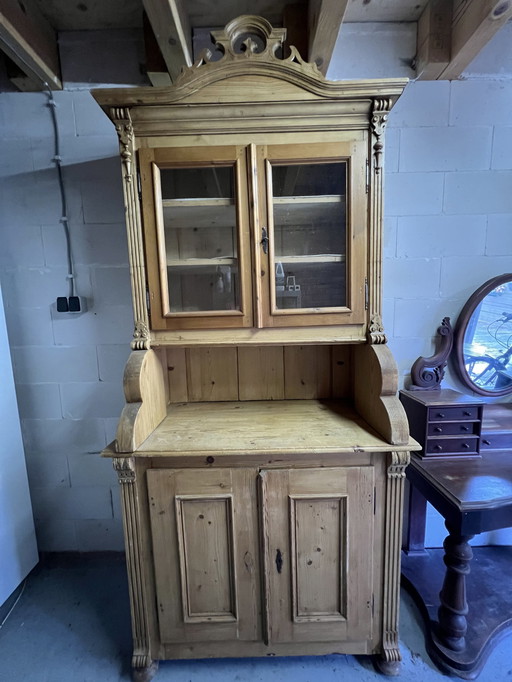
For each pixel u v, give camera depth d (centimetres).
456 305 143
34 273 140
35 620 130
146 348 105
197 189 103
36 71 123
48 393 147
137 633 108
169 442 101
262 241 101
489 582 136
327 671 111
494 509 100
